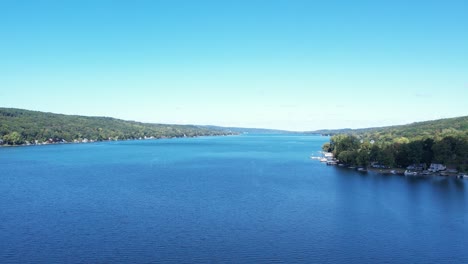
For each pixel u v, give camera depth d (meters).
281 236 100.31
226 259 85.19
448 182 183.38
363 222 113.06
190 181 189.88
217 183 183.88
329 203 137.50
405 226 109.25
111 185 175.50
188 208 129.12
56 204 134.00
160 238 98.00
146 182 185.62
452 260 85.81
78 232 102.38
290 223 111.81
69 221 112.50
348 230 105.44
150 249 90.44
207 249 90.81
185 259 85.06
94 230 104.12
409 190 163.00
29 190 160.88
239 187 172.12
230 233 102.25
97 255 86.75
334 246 93.31
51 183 180.00
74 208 128.12
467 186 171.88
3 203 135.38
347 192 159.25
